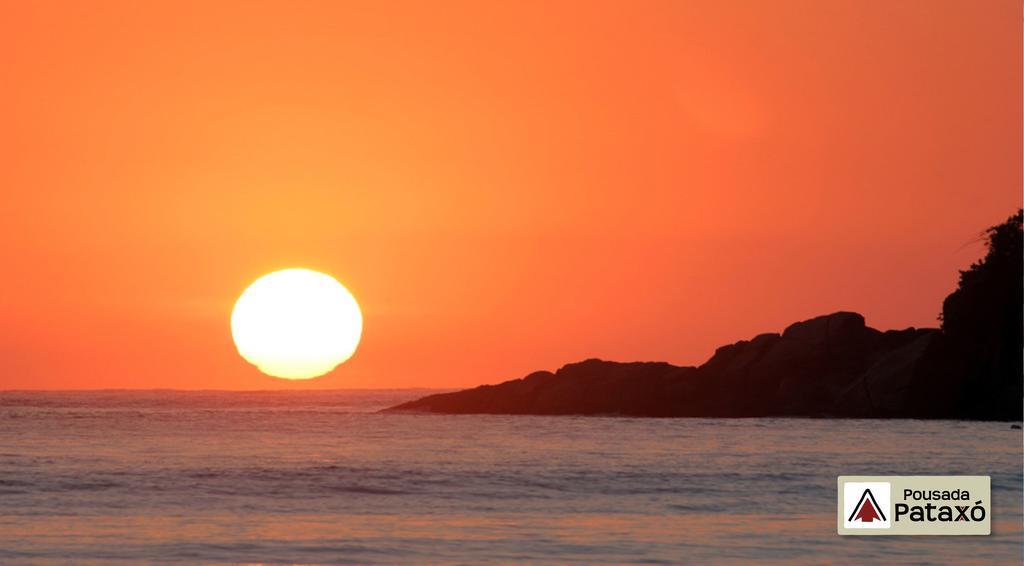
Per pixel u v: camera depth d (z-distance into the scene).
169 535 139.62
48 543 133.38
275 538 137.88
